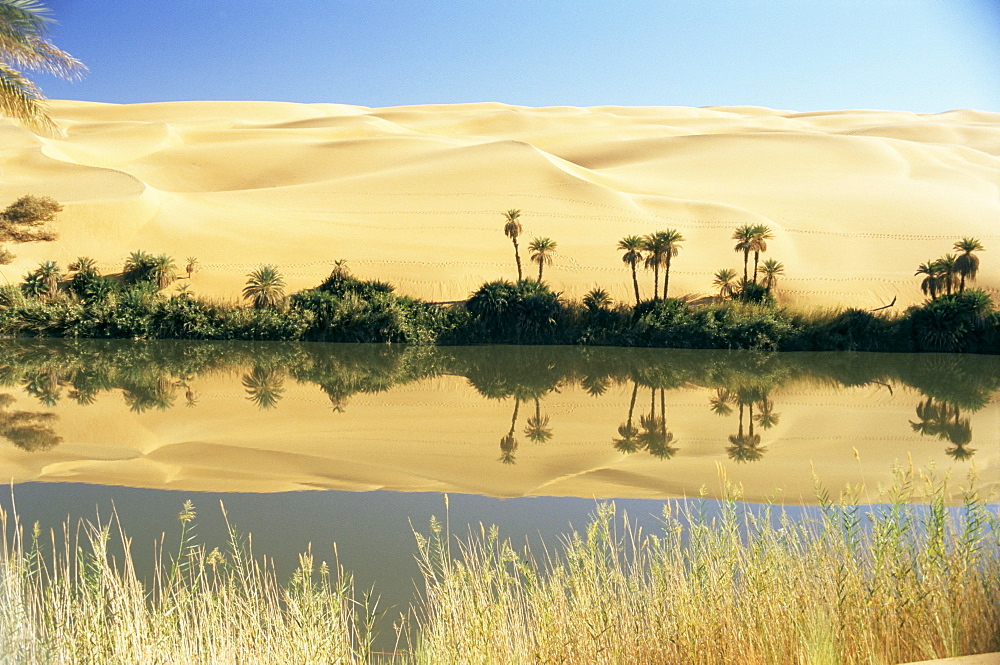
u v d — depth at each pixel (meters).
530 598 7.74
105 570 6.88
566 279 56.09
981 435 23.27
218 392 28.83
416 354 42.16
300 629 6.71
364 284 51.81
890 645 6.71
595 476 17.94
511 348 45.72
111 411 24.67
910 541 8.16
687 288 55.28
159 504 14.91
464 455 20.00
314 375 33.94
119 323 45.03
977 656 6.02
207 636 6.72
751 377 36.00
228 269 54.78
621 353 44.03
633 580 7.81
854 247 60.94
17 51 15.47
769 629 6.94
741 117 135.75
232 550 12.04
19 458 18.61
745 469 18.73
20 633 6.22
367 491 16.25
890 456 20.34
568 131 107.31
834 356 44.34
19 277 51.22
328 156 84.69
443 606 7.30
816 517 13.92
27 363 35.16
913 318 47.12
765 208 69.31
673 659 6.85
